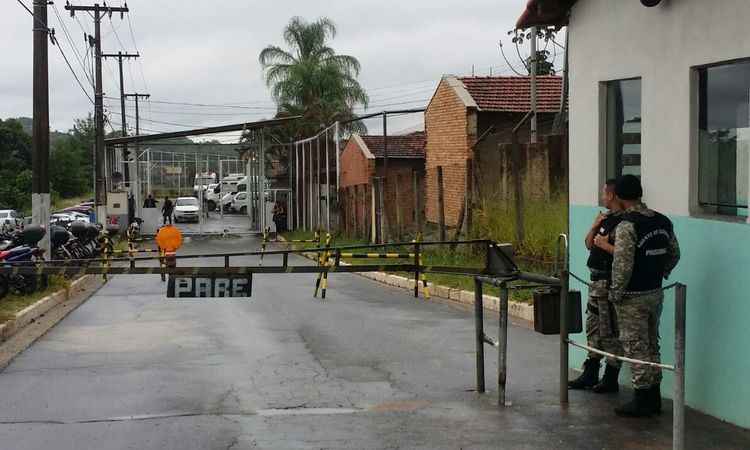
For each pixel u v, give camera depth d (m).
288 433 7.11
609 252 7.74
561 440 6.76
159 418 7.65
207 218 59.44
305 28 50.06
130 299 18.45
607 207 8.02
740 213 7.03
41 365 10.42
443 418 7.54
